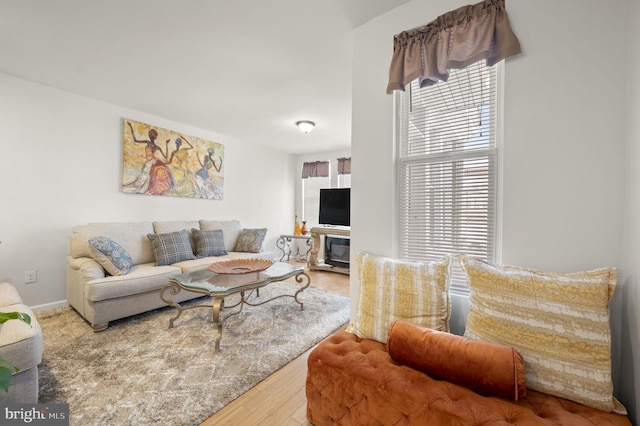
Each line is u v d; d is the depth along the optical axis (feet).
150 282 9.00
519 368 3.50
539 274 4.18
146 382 5.67
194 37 7.03
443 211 5.80
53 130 9.74
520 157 4.78
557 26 4.50
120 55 7.82
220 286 7.34
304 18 6.39
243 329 8.21
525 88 4.74
